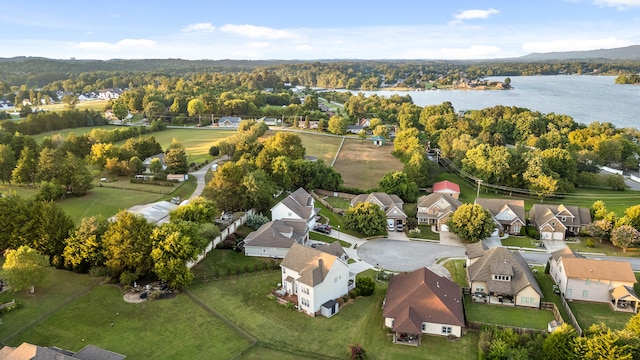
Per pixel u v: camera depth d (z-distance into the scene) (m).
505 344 49.56
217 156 147.12
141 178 116.81
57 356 40.81
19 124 166.12
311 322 56.91
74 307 56.75
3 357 41.06
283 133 132.25
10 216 66.31
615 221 87.75
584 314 60.78
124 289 61.41
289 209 88.12
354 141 184.12
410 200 110.81
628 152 151.12
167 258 61.72
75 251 64.56
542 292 67.06
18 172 102.44
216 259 72.94
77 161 102.62
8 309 54.69
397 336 53.75
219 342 51.75
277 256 74.62
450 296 59.47
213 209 82.31
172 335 52.53
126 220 63.75
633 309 61.72
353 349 50.03
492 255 67.69
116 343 50.56
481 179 121.25
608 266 64.38
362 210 89.00
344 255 70.75
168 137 181.12
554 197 115.56
